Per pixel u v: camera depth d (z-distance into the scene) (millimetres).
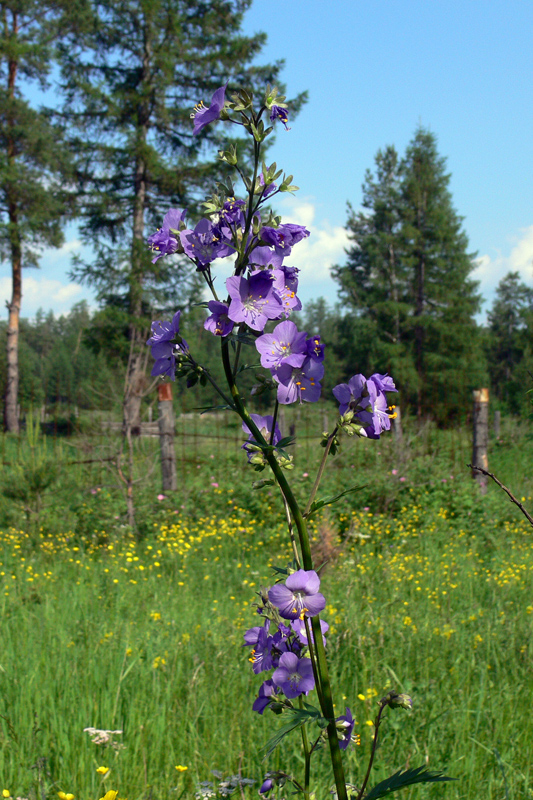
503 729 3236
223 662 3898
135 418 9992
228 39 20562
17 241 26734
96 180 21375
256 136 1688
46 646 4117
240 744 3008
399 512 8852
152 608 5352
